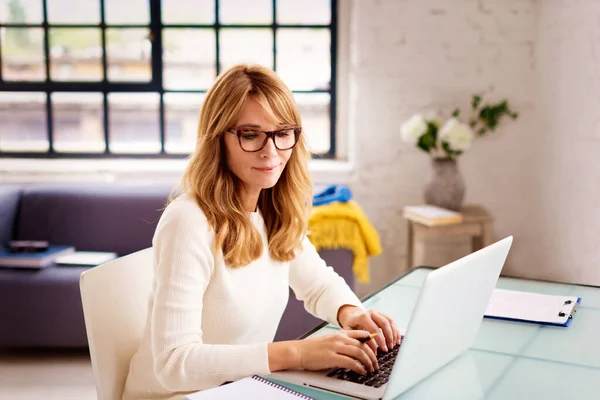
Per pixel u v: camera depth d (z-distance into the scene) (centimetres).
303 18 413
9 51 420
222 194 146
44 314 312
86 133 428
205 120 146
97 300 146
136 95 423
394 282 190
